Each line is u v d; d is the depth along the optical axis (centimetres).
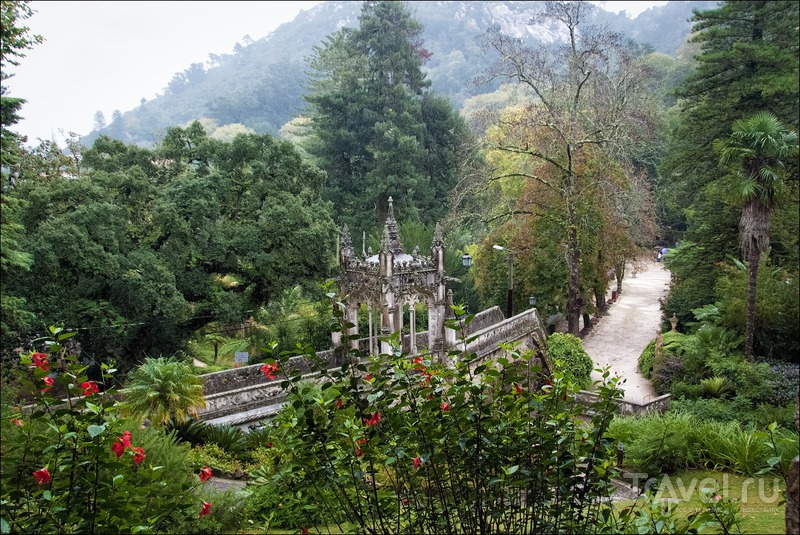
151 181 3048
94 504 651
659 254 6688
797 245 3372
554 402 757
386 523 782
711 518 687
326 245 3056
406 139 5234
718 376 2594
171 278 2597
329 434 750
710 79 3594
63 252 2320
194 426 1672
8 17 1995
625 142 3750
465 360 757
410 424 731
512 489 752
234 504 1166
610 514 732
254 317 3197
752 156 2556
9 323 2048
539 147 3791
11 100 2069
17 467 679
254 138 3262
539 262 3731
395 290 2078
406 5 7312
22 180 2812
